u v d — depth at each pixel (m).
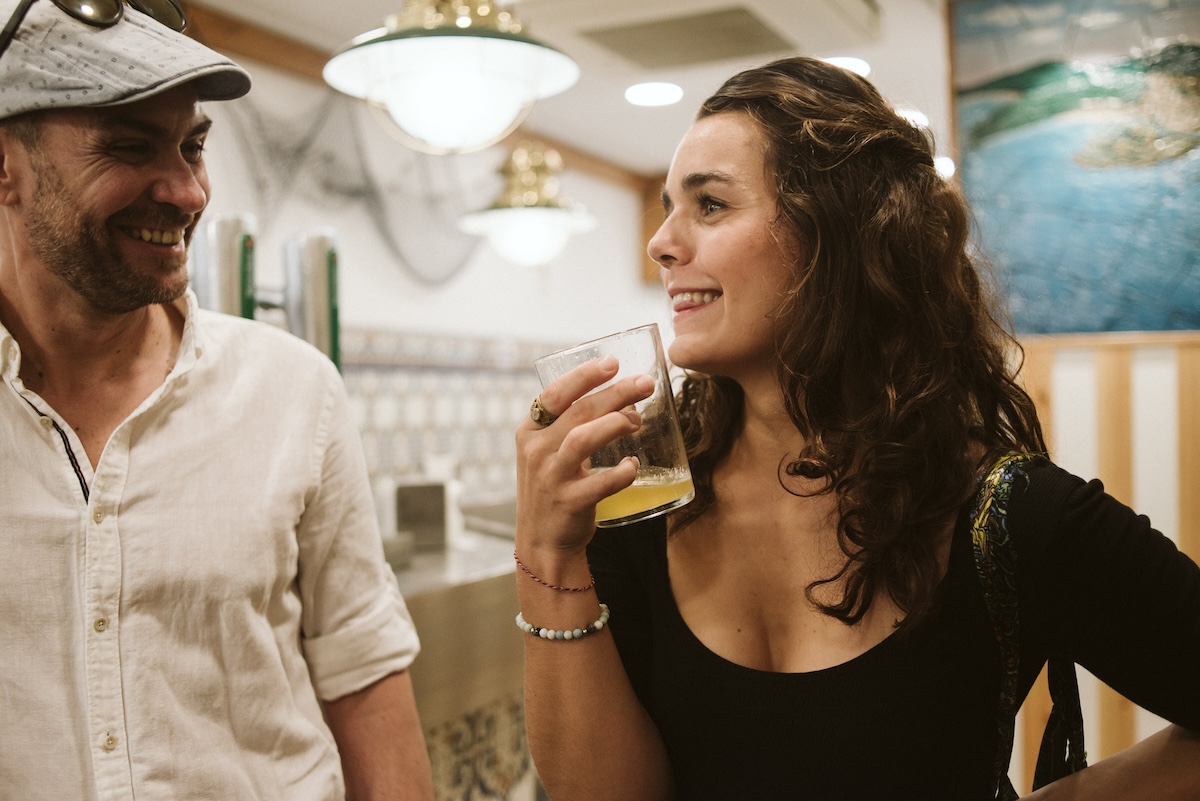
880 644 0.89
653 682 0.99
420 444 4.30
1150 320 2.49
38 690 0.98
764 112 0.97
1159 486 2.38
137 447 1.06
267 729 1.09
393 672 1.27
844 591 0.91
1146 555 0.82
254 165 3.42
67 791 0.97
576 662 0.95
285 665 1.15
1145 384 2.40
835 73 1.02
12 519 0.99
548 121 4.58
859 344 0.96
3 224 1.01
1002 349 1.06
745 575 0.98
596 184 5.50
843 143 0.95
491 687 2.41
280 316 2.33
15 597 0.98
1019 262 2.64
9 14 0.91
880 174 0.97
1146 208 2.50
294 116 3.59
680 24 2.70
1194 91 2.45
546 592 0.94
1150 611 0.82
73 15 0.93
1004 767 0.90
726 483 1.03
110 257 0.97
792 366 0.95
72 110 0.93
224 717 1.06
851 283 0.95
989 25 2.68
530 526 0.91
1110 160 2.54
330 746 1.18
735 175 0.95
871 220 0.95
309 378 1.22
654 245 1.00
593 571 1.04
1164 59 2.48
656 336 0.90
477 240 4.62
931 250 0.97
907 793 0.87
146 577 1.02
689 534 1.02
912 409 0.91
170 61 0.95
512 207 3.43
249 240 1.59
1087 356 2.47
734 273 0.94
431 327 4.36
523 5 2.61
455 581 2.33
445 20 1.85
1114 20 2.53
